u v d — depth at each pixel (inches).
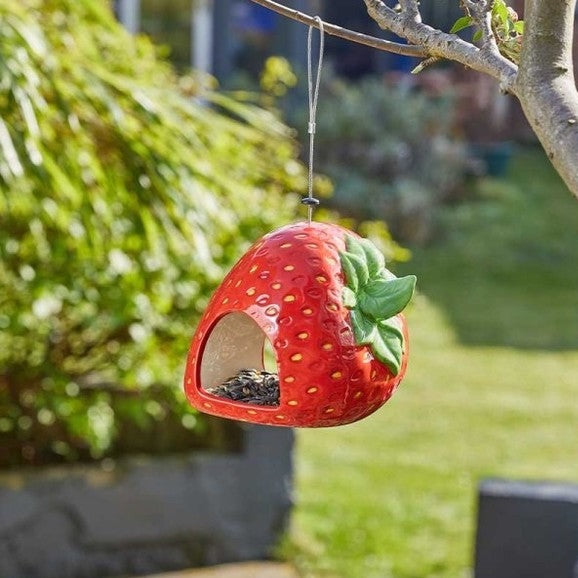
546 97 81.1
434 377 445.1
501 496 236.7
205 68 650.8
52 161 165.2
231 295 96.0
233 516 266.7
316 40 705.0
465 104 777.6
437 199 677.9
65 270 231.6
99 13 213.3
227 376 102.7
